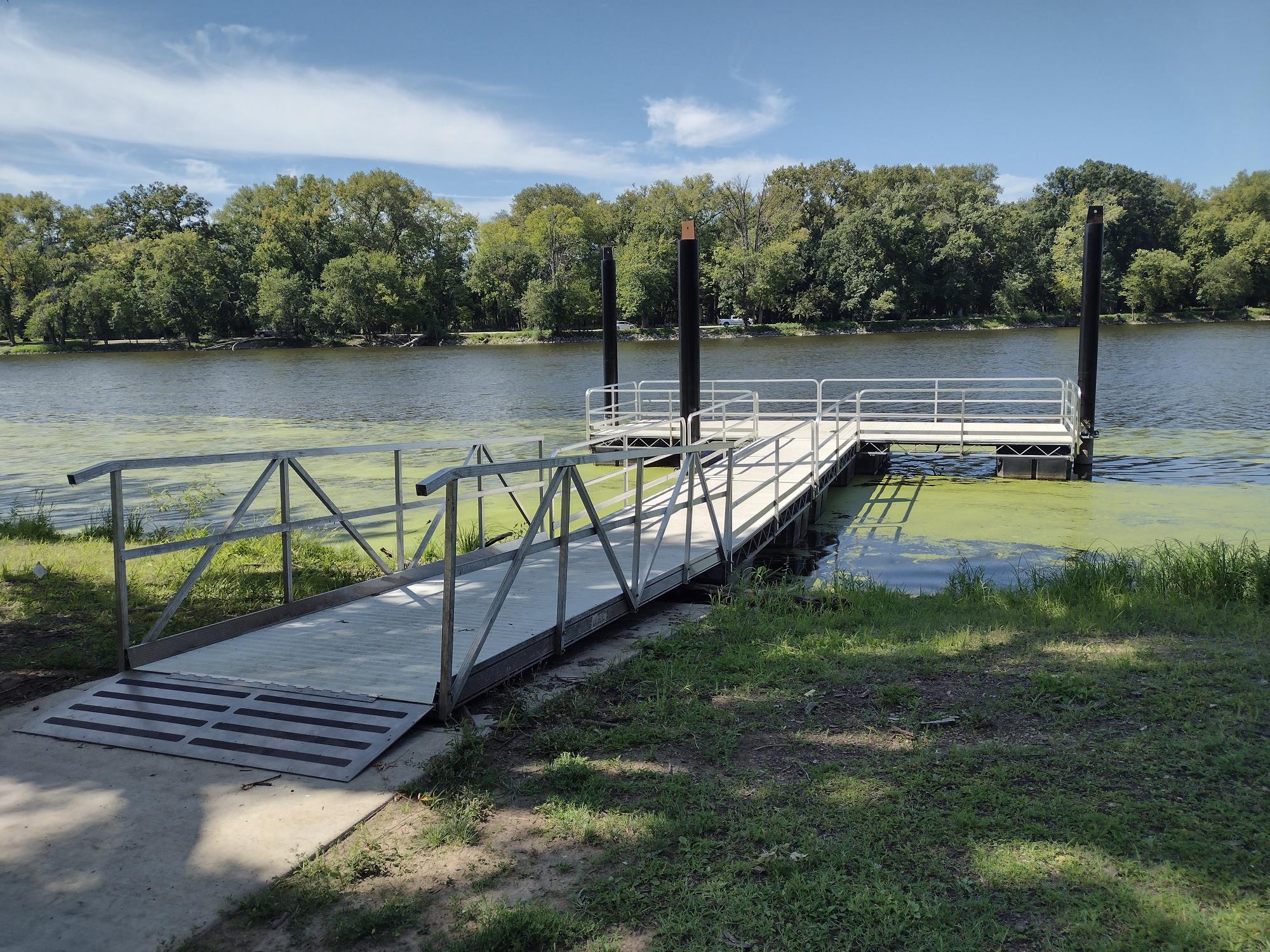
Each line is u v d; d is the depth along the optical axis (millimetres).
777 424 20812
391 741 4164
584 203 109500
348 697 4648
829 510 14477
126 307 90875
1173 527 12523
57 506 14086
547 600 6520
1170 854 3074
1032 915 2771
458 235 98812
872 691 4891
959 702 4629
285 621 6148
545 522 11312
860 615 6914
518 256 91312
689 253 16828
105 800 3664
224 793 3721
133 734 4289
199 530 10500
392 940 2762
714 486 12930
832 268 86438
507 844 3312
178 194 107000
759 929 2742
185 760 4039
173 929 2834
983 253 90625
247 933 2811
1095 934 2660
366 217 98375
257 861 3203
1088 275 17469
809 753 4043
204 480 16375
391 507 7508
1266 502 14219
